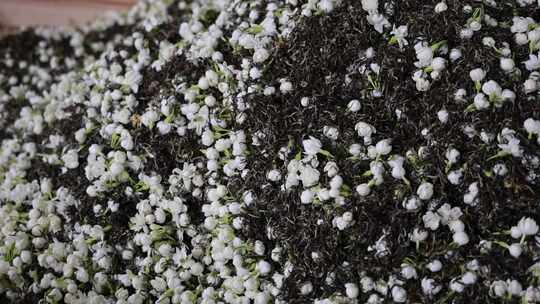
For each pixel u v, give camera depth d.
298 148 0.54
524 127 0.49
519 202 0.48
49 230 0.63
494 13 0.54
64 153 0.65
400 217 0.50
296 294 0.53
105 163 0.61
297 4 0.60
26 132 0.72
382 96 0.53
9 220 0.65
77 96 0.68
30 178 0.68
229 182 0.56
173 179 0.59
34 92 0.77
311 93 0.55
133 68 0.65
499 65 0.50
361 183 0.51
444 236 0.49
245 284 0.54
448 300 0.48
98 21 0.83
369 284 0.50
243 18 0.63
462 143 0.50
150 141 0.60
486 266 0.47
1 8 0.89
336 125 0.53
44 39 0.83
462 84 0.50
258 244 0.54
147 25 0.70
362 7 0.55
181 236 0.58
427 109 0.51
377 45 0.54
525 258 0.47
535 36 0.50
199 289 0.57
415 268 0.49
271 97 0.56
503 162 0.48
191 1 0.75
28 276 0.63
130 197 0.61
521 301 0.47
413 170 0.50
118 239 0.60
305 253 0.52
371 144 0.52
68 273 0.60
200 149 0.59
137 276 0.58
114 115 0.63
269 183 0.55
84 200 0.62
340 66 0.55
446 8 0.53
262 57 0.57
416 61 0.52
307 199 0.52
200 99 0.60
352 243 0.51
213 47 0.61
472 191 0.48
